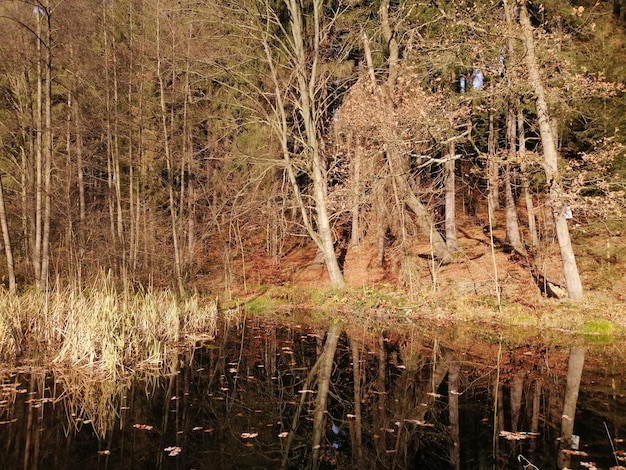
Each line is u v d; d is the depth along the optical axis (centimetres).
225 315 1520
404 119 1434
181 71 1755
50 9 1309
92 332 831
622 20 1383
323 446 525
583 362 854
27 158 2030
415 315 1374
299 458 494
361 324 1331
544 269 1321
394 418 609
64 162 2083
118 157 1961
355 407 653
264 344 1073
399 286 1608
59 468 457
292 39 1952
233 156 1800
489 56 1293
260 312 1608
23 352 902
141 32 1959
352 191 1675
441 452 499
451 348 988
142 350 933
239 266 2252
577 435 535
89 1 1744
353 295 1628
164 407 646
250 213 2191
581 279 1350
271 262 2255
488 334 1114
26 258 1839
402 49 1806
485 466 461
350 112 1599
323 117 2130
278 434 562
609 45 1330
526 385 721
